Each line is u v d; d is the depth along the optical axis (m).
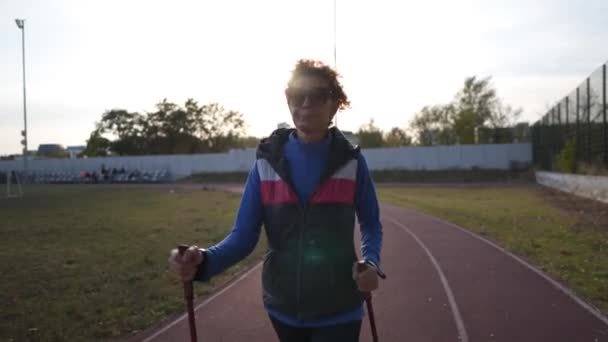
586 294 7.28
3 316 6.35
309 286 2.32
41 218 18.12
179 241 12.43
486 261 9.79
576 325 6.01
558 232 13.07
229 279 8.52
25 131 49.75
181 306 6.91
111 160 58.88
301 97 2.32
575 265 9.13
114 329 5.93
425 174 44.78
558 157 29.39
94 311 6.58
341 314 2.35
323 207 2.33
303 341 2.46
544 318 6.28
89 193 35.19
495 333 5.79
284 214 2.35
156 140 73.06
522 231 13.53
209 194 32.12
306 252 2.33
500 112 59.84
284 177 2.35
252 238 2.48
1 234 13.80
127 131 73.81
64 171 60.69
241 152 54.25
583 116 25.16
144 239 12.78
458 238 12.73
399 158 47.00
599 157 22.83
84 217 18.31
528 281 8.12
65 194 34.28
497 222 15.59
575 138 26.80
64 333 5.75
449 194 28.73
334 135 2.45
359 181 2.46
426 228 14.66
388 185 39.91
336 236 2.34
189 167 56.16
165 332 5.92
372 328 2.65
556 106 31.25
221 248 2.40
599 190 20.80
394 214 18.58
